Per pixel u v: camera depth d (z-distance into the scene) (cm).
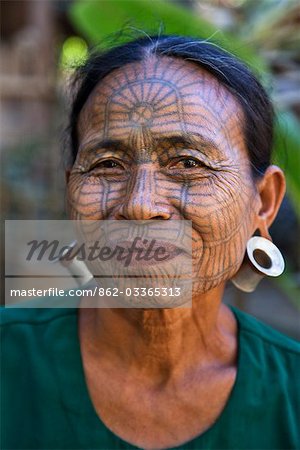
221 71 84
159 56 84
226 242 83
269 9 271
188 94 81
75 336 97
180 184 81
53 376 94
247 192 87
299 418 96
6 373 96
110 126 82
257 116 90
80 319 100
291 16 237
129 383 94
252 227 91
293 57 241
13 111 473
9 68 475
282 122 146
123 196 82
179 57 84
